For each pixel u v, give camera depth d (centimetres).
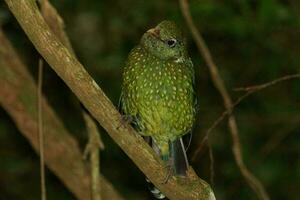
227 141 1409
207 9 1239
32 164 1423
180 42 898
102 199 1044
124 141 736
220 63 1423
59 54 688
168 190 776
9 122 1412
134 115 902
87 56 1402
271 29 1270
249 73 1416
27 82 1041
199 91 1423
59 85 1396
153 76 890
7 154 1423
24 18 679
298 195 1409
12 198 1424
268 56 1373
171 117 901
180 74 898
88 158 1060
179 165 777
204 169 1415
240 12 1275
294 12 1282
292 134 1435
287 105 1416
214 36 1396
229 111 878
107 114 719
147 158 748
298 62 1360
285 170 1412
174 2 1339
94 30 1411
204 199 782
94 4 1391
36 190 1429
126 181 1430
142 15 1376
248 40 1344
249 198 1386
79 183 1057
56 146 1044
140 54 895
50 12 914
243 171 934
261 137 1427
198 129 1406
